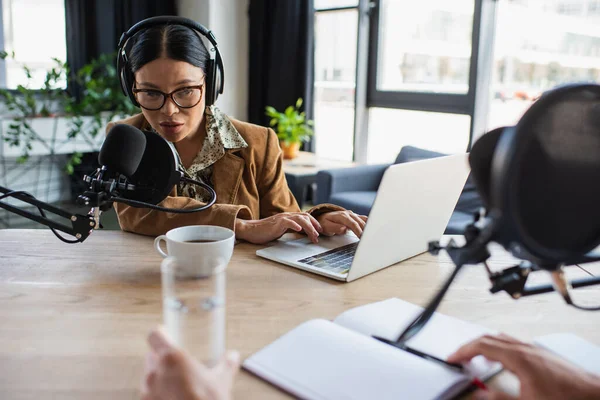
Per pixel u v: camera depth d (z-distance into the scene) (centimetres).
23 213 82
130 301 79
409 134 399
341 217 113
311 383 57
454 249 60
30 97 381
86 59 432
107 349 65
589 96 47
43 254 99
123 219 116
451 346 66
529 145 47
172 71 108
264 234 108
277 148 142
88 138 405
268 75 445
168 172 92
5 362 62
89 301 79
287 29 417
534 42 315
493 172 50
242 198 133
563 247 52
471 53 340
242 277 90
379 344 63
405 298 83
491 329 72
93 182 84
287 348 63
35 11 412
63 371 60
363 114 421
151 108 112
